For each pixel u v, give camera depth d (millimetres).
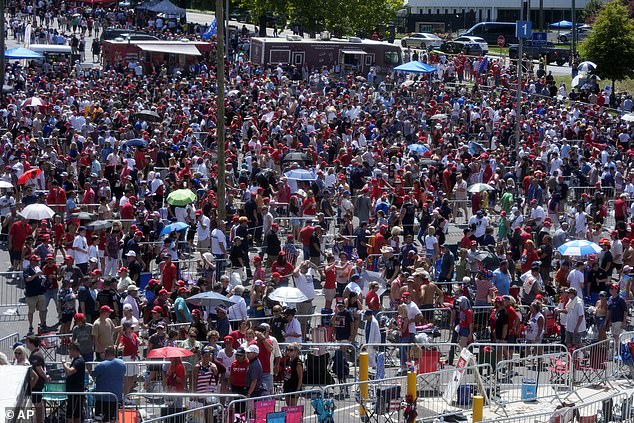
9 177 54406
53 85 84562
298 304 38500
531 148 69500
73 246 42875
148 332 35594
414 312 35281
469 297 38250
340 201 53188
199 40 115812
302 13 121562
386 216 51719
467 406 33531
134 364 31469
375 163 61906
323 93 90000
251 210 49312
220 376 31375
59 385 30125
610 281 43562
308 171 54031
